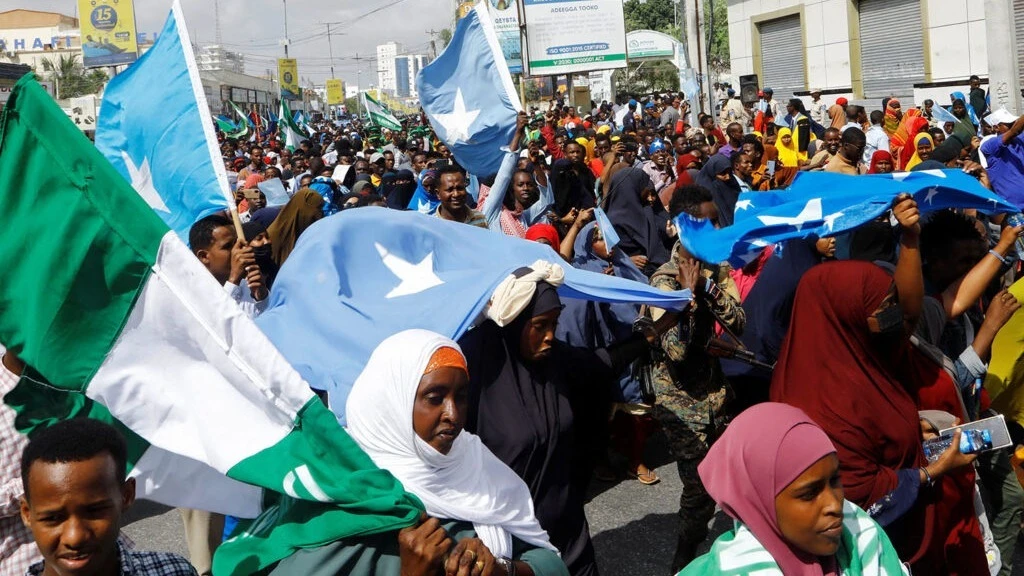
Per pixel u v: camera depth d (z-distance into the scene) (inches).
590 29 1240.8
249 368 100.7
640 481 235.9
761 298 197.9
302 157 703.1
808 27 1232.2
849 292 133.5
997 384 172.4
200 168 201.2
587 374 156.6
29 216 101.9
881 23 1108.5
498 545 108.0
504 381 136.3
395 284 167.0
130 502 92.7
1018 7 893.2
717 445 101.1
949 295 165.0
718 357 179.6
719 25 2190.0
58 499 84.3
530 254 172.6
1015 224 161.9
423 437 104.3
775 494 94.8
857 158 377.7
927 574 139.1
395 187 425.4
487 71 315.3
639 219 323.6
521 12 1234.0
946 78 1018.1
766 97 979.3
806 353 137.3
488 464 113.8
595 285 168.2
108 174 101.1
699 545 200.2
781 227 157.0
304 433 100.3
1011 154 265.4
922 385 146.1
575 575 137.9
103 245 101.2
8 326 102.0
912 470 133.7
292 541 100.7
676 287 185.0
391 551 100.1
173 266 101.0
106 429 88.7
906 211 140.5
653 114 1195.3
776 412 97.3
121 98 212.7
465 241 176.4
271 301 171.8
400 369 104.6
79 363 101.3
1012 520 164.9
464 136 318.3
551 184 349.4
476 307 140.4
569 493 138.6
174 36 205.9
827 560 98.3
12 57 3855.8
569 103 1354.6
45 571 90.1
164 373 102.7
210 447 101.0
